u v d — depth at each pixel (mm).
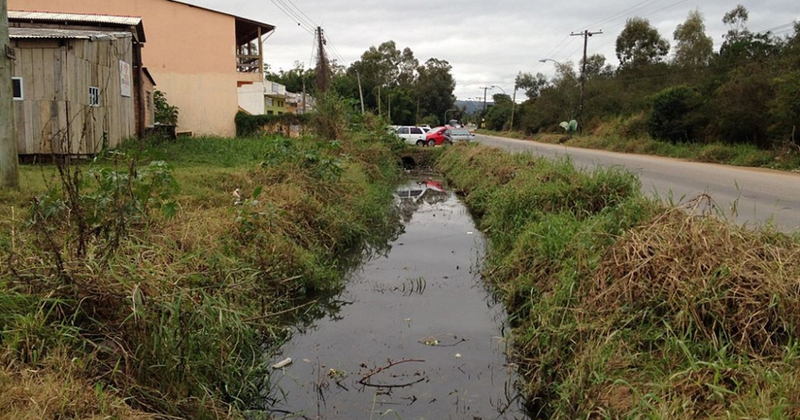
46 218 4559
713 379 3330
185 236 5676
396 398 4328
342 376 4648
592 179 8031
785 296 3785
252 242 6438
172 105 25219
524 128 56469
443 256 8578
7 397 2855
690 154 23578
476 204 12148
